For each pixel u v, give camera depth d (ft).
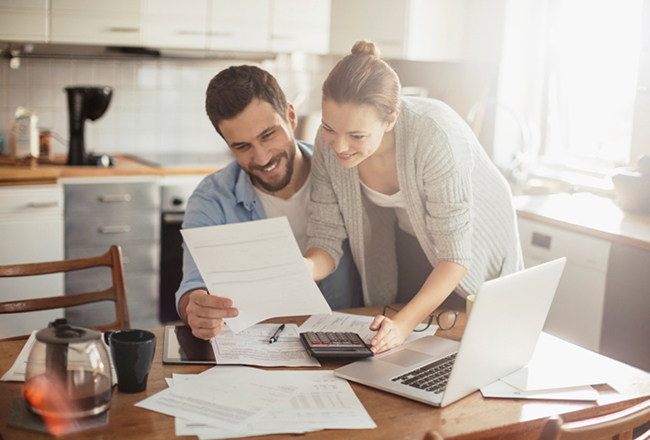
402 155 4.81
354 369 3.87
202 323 4.19
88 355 3.15
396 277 6.03
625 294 7.69
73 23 9.73
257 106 4.65
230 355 4.06
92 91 9.54
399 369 3.89
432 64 12.45
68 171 9.30
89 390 3.14
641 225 8.14
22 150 9.59
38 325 9.32
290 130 5.05
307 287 3.99
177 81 11.75
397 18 11.77
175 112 11.84
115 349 3.44
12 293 9.08
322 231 5.31
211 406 3.37
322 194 5.32
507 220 5.58
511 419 3.38
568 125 11.48
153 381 3.68
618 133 10.60
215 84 4.69
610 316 7.91
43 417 3.13
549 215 8.64
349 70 4.03
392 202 5.27
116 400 3.42
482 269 5.44
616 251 7.72
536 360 4.18
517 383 3.80
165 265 10.21
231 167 5.57
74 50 10.12
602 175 10.85
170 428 3.14
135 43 10.17
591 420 2.88
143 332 3.62
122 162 10.51
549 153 11.87
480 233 5.39
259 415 3.28
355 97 4.01
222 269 3.99
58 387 3.11
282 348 4.24
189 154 11.89
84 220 9.55
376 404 3.49
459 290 5.36
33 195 9.09
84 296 5.12
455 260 4.67
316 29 11.39
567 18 11.20
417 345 4.31
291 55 12.31
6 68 10.44
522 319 3.77
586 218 8.50
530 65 11.74
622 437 3.74
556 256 8.54
